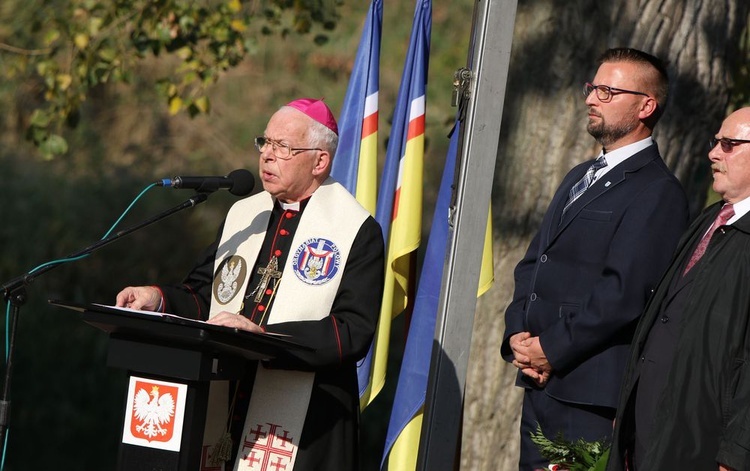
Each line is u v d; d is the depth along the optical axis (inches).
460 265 490.0
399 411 555.8
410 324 565.0
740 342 434.3
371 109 602.2
